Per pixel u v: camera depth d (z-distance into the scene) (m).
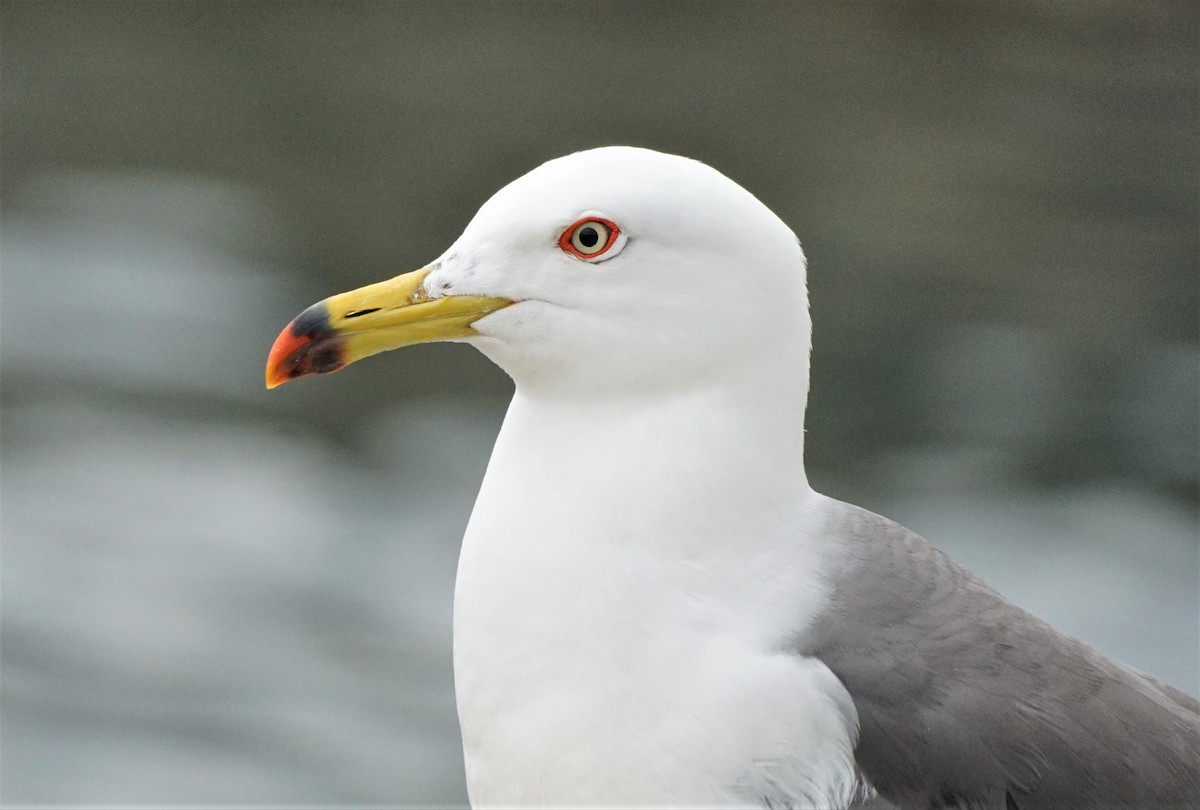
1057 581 14.30
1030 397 18.00
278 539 15.34
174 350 19.02
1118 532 15.16
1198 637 13.31
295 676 13.32
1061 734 5.59
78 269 20.81
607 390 5.89
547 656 5.69
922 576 5.94
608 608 5.65
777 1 32.62
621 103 28.09
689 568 5.70
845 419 17.77
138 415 17.52
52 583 14.42
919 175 24.86
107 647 13.66
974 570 14.61
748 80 29.17
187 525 15.48
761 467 5.83
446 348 19.69
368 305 6.15
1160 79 28.75
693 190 5.79
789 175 24.91
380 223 23.36
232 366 18.81
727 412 5.81
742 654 5.60
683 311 5.79
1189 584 14.15
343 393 18.47
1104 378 18.44
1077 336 19.47
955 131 26.75
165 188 24.11
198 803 11.92
